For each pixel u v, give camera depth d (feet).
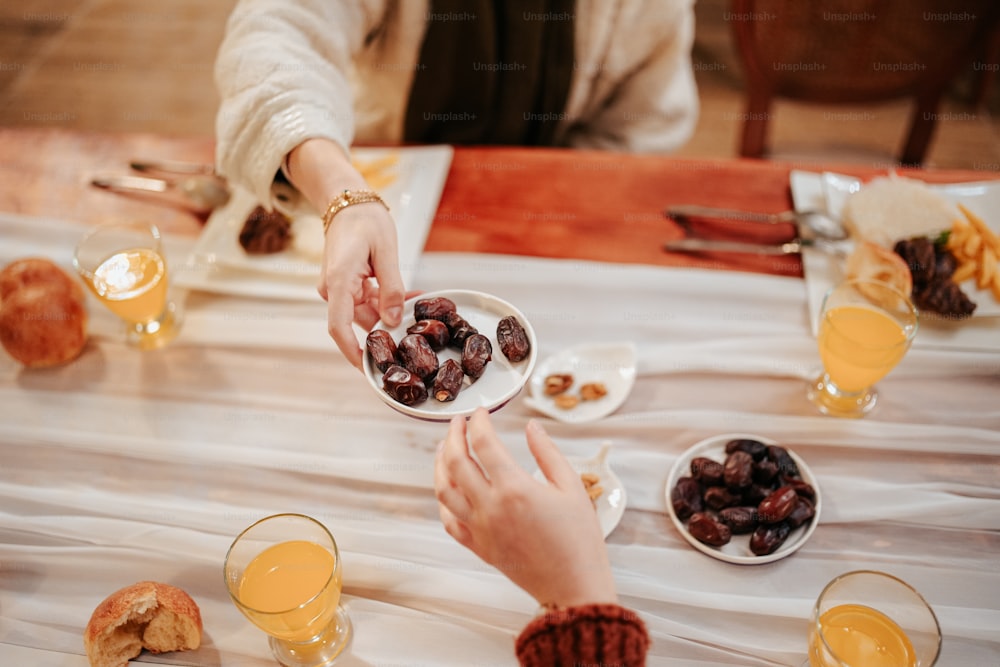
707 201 4.55
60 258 4.48
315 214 4.23
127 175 4.87
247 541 2.90
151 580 3.26
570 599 2.42
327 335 4.07
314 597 2.66
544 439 2.72
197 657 3.01
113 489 3.57
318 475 3.55
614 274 4.23
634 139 5.96
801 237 4.27
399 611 3.10
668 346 3.96
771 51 6.13
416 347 3.03
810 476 3.34
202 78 10.44
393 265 3.47
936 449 3.48
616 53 5.42
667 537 3.28
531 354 3.13
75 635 3.12
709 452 3.48
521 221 4.49
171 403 3.87
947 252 4.02
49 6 11.51
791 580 3.12
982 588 3.08
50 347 3.96
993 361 3.73
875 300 3.62
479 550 2.61
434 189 4.65
